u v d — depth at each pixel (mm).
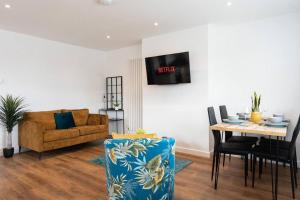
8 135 3887
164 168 1562
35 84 4527
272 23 3471
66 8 3037
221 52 3992
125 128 5672
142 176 1518
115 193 1568
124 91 5688
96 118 5047
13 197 2332
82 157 3816
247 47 3725
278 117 2605
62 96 5055
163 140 1525
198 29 3840
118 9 3082
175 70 4008
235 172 3053
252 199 2270
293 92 3322
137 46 5332
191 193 2410
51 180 2787
